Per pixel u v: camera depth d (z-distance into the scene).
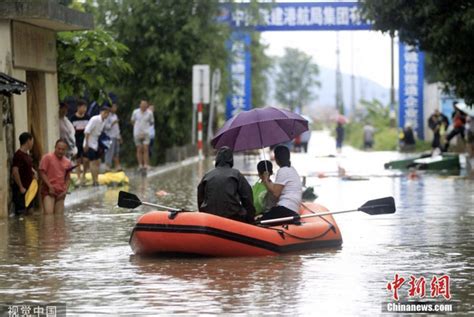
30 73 43.97
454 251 29.06
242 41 91.88
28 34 41.84
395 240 31.41
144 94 84.19
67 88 50.00
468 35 58.94
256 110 31.38
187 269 26.11
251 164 79.19
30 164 40.16
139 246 28.38
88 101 58.19
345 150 120.00
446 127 88.56
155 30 83.56
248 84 104.69
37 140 44.12
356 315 20.48
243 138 31.05
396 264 26.73
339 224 35.75
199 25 83.81
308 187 46.69
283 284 23.84
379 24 61.00
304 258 27.72
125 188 52.94
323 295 22.48
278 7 101.19
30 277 25.30
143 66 84.12
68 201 45.59
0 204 39.09
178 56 83.62
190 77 85.31
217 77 85.62
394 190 50.69
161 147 85.94
